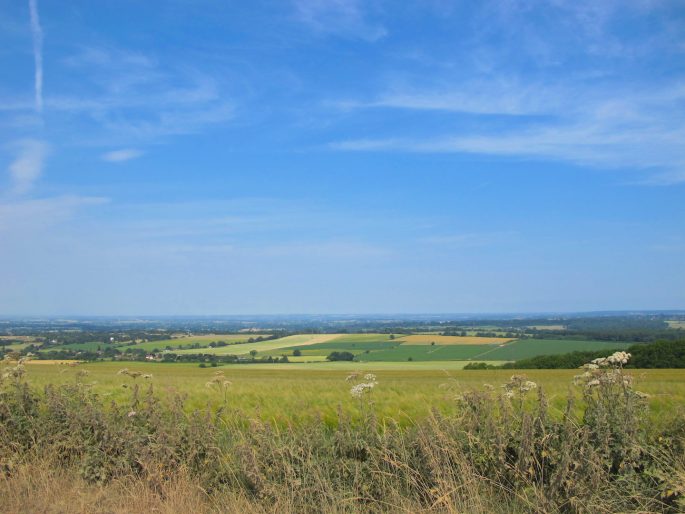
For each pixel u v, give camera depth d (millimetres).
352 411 13891
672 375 33031
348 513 6332
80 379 10969
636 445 6281
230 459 7594
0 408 9023
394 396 17672
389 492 6582
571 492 5887
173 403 8875
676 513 5652
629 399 6770
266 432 7539
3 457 8125
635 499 5844
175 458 7613
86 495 7012
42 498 7031
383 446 7027
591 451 6031
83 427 8703
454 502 6059
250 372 50031
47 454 8289
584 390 7211
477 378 30906
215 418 9195
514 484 6355
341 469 6953
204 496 7102
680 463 6070
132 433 8203
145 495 6973
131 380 25156
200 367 59938
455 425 7289
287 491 6590
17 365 9891
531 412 7191
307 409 13852
